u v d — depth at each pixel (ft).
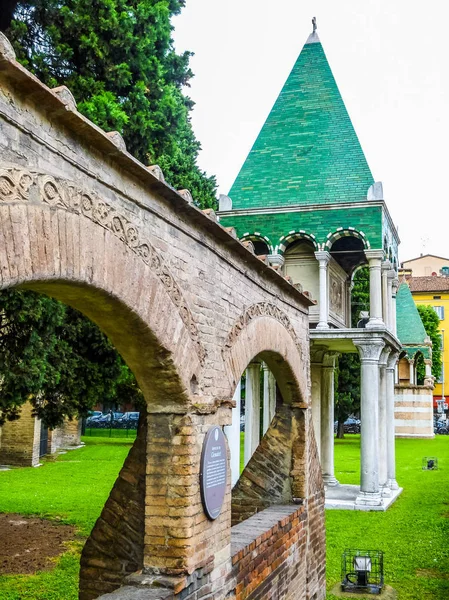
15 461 84.17
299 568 30.17
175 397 18.45
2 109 11.50
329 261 64.39
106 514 22.29
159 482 18.38
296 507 30.78
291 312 31.09
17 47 37.50
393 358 72.43
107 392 42.27
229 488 21.52
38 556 37.93
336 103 68.08
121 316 16.12
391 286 69.26
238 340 23.00
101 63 41.39
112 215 15.01
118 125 38.88
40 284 13.79
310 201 62.59
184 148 75.92
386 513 57.57
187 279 18.89
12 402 33.76
